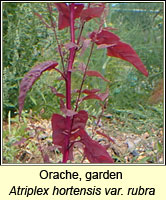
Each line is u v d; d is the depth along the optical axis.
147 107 4.34
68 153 1.86
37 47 4.11
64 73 1.76
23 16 3.96
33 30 3.96
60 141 1.84
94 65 5.13
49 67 1.67
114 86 4.90
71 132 1.83
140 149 3.18
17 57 3.76
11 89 3.88
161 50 5.27
